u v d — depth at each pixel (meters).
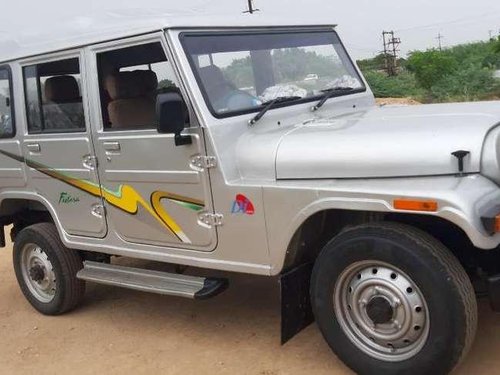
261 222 3.94
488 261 3.65
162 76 4.29
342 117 4.41
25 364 4.73
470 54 55.72
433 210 3.27
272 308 5.20
